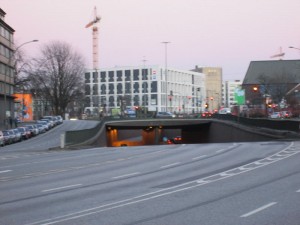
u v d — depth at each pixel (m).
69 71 122.56
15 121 80.06
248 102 100.00
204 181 16.84
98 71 193.12
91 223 10.08
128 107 168.00
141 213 11.08
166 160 26.58
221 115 69.50
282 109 102.62
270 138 48.16
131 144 85.38
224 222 9.80
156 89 180.25
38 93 120.06
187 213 10.91
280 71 137.38
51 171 22.33
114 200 13.18
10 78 96.00
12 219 10.80
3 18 95.12
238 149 33.44
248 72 143.88
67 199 13.65
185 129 86.44
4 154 36.81
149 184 16.53
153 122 77.12
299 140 42.50
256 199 12.65
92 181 17.92
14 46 96.81
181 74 198.00
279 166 21.20
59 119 94.19
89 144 48.59
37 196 14.48
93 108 181.88
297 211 10.85
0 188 16.72
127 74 187.25
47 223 10.24
